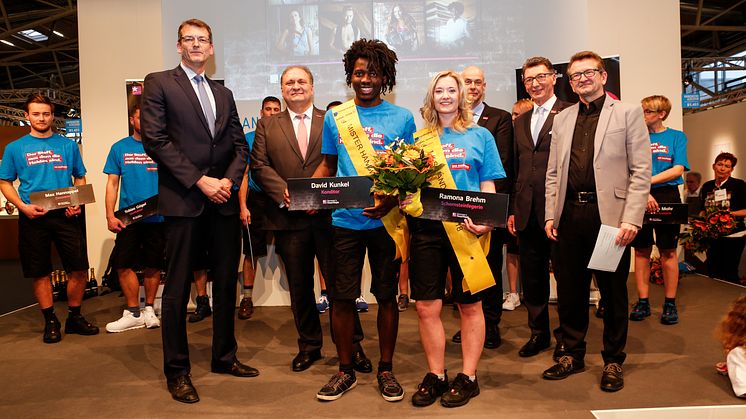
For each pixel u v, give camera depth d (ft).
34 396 9.14
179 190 8.99
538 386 9.02
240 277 16.67
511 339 12.13
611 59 16.55
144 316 14.19
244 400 8.70
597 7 18.47
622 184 8.96
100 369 10.63
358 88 8.65
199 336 13.14
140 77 19.02
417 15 17.15
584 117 9.50
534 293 11.04
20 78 49.62
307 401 8.61
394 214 8.46
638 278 13.46
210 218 9.63
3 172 13.28
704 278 18.95
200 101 9.34
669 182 13.62
